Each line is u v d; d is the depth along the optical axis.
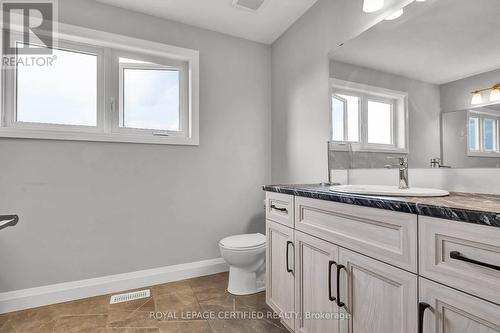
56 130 1.92
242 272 2.01
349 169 1.77
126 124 2.23
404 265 0.84
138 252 2.17
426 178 1.36
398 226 0.87
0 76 1.80
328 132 1.93
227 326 1.59
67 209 1.94
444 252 0.74
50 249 1.89
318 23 2.03
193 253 2.38
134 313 1.73
